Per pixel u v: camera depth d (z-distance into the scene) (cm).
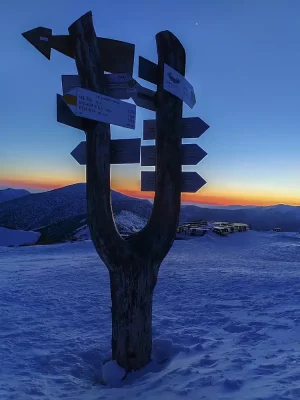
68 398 413
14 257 2020
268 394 340
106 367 475
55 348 601
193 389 387
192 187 504
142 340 477
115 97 463
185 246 2316
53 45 440
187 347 552
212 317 727
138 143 459
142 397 391
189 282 1113
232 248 2295
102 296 983
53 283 1172
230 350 512
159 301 898
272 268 1462
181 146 511
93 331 694
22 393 425
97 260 1741
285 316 677
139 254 470
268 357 463
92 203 453
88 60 436
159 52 496
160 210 491
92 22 443
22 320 764
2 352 575
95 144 450
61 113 431
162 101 493
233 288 1002
